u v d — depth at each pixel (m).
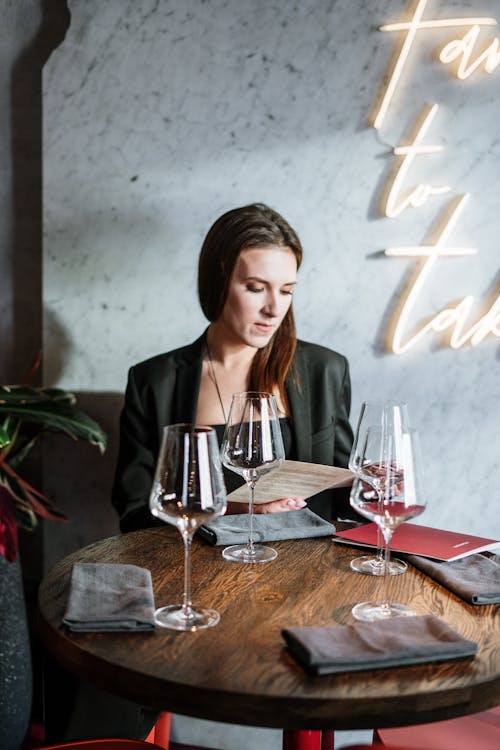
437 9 2.46
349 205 2.58
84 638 1.32
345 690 1.16
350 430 2.49
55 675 1.72
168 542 1.78
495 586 1.50
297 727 1.16
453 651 1.25
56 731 1.72
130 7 2.63
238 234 2.24
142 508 2.23
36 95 2.84
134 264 2.74
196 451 1.33
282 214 2.63
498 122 2.46
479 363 2.55
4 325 2.97
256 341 2.28
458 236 2.52
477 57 2.46
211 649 1.29
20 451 2.60
